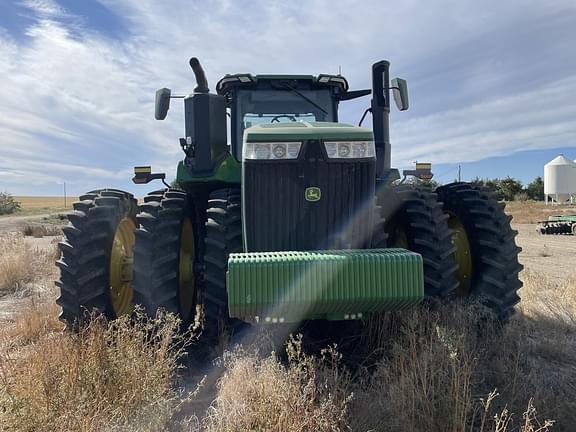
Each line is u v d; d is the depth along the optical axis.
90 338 3.18
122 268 4.52
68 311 3.97
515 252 4.29
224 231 3.80
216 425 2.69
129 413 2.66
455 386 2.70
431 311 3.75
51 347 3.28
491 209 4.38
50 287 7.35
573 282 6.57
